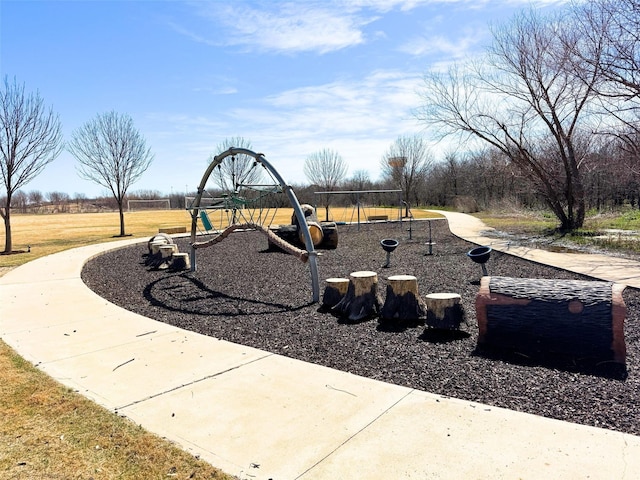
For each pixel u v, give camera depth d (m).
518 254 11.75
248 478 2.45
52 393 3.58
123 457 2.67
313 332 5.35
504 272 9.25
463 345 4.74
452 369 4.07
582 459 2.55
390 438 2.83
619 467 2.46
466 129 17.23
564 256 11.23
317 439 2.84
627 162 14.07
